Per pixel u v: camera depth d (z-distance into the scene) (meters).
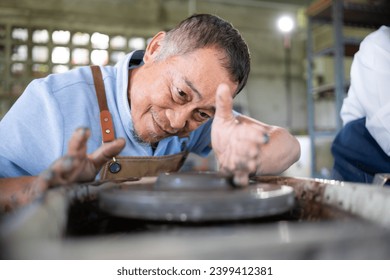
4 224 0.30
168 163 1.06
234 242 0.27
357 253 0.29
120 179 0.61
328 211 0.53
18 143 0.91
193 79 0.81
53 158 0.95
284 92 5.56
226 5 5.21
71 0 4.34
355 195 0.48
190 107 0.86
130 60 1.09
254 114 5.44
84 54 4.09
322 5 2.66
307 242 0.28
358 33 3.50
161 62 0.89
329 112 5.36
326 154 3.96
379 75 1.13
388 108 1.09
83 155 0.50
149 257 0.25
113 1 4.54
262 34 5.45
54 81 1.03
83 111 0.99
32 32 4.15
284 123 5.54
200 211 0.40
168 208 0.41
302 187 0.59
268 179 0.66
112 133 0.99
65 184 0.49
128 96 1.01
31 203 0.38
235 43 0.86
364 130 1.21
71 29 4.30
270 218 0.52
